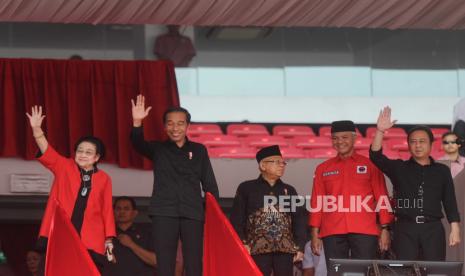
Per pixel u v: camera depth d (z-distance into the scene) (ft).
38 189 48.24
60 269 34.22
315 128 84.99
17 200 49.78
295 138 72.69
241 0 43.06
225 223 36.09
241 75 85.46
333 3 43.91
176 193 37.70
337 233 39.34
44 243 36.27
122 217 44.34
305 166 50.11
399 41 87.61
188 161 38.19
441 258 38.70
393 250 39.78
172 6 43.27
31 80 48.73
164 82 50.08
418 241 38.68
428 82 87.45
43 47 81.20
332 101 85.61
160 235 37.40
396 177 39.11
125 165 49.08
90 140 37.60
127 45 82.79
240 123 83.46
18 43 80.74
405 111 85.81
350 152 40.14
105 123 49.34
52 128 48.62
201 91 84.43
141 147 38.34
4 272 52.70
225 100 84.07
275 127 79.25
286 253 39.40
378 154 39.14
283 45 86.69
